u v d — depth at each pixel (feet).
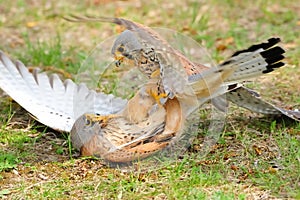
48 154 40.60
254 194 34.96
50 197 35.12
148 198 34.65
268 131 42.63
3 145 41.91
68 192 35.63
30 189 36.06
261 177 36.37
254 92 42.55
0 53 46.21
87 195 35.24
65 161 39.42
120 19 37.93
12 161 39.09
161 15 70.95
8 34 66.74
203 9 72.02
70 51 60.13
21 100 44.04
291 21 67.56
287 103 47.91
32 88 45.03
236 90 41.91
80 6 73.72
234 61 36.78
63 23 68.95
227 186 35.76
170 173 37.06
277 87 50.90
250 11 70.85
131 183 35.99
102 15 71.15
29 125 44.60
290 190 34.94
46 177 37.50
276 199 34.37
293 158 38.29
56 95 44.73
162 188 35.50
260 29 65.77
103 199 34.76
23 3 74.02
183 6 73.15
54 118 42.91
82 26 68.08
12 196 35.37
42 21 70.13
